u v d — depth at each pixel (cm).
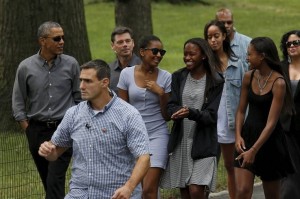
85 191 1952
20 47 4253
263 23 10575
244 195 2469
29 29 4241
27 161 3094
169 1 12038
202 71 2506
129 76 2573
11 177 3064
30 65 2617
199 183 2442
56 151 2023
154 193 2503
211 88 2475
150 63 2533
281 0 12850
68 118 1983
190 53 2477
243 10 11794
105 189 1941
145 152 1927
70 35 4278
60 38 2586
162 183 2542
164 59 7919
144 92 2539
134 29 5144
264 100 2462
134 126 1936
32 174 3064
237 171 2488
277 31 9912
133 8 5144
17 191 2992
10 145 3184
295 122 2659
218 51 2880
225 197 3177
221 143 2903
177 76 2542
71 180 1989
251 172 2475
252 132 2486
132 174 1900
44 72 2609
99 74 1939
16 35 4253
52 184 2581
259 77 2498
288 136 2669
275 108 2442
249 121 2497
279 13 11538
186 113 2406
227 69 2903
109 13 11144
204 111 2444
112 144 1938
